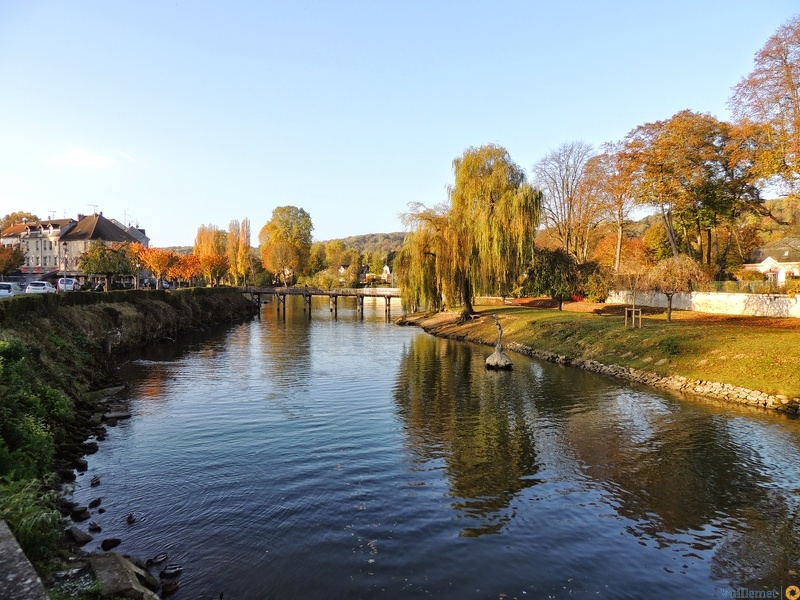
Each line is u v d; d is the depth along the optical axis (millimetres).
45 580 7355
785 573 8984
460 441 16172
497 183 43500
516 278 43156
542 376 27531
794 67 32094
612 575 8898
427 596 8188
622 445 15797
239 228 105062
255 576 8625
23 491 8445
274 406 20562
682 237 60125
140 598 7207
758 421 18375
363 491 12281
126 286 76500
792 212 43188
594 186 56719
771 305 35156
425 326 56312
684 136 40875
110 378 25953
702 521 10883
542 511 11328
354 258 161000
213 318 63125
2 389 12531
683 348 26891
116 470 13406
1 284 45000
